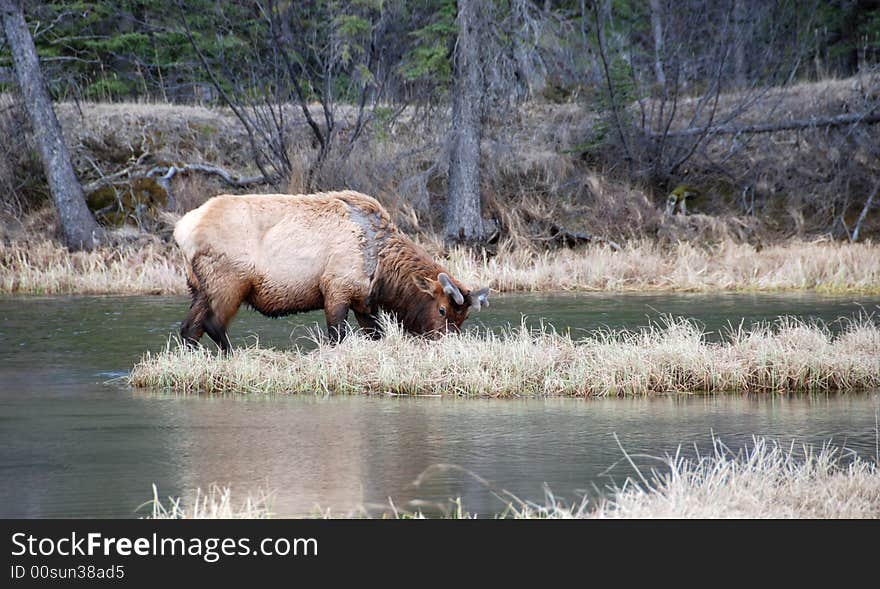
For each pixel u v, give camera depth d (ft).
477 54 260.42
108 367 135.85
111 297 218.79
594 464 85.51
